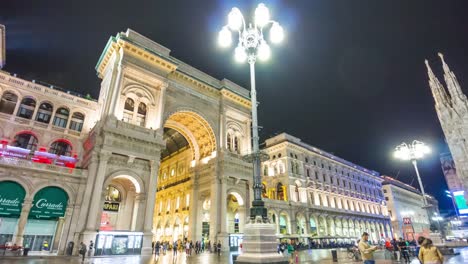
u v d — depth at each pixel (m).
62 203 26.62
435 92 39.47
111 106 30.59
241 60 18.58
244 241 13.77
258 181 14.52
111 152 28.22
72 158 31.17
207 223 42.31
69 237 25.31
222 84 46.09
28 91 32.72
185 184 45.12
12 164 24.98
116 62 33.72
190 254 29.77
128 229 31.22
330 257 25.36
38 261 18.91
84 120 35.72
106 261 20.53
